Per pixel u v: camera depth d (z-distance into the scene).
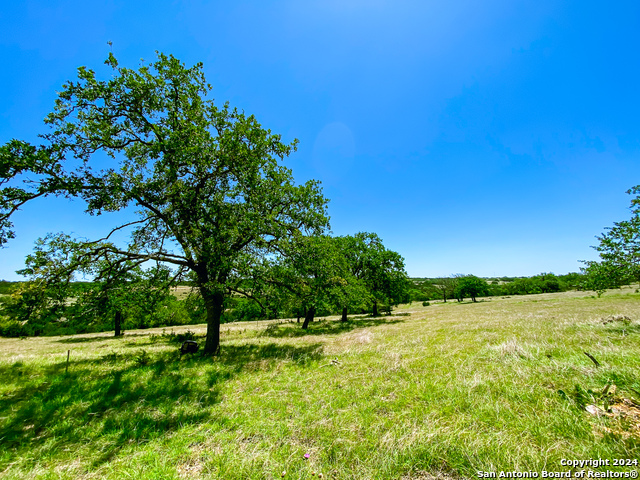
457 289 63.59
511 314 24.05
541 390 5.45
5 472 3.90
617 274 11.55
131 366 10.02
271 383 7.52
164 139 10.56
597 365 6.33
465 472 3.39
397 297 37.44
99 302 10.80
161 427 5.09
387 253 33.97
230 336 21.00
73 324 10.78
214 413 5.65
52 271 9.30
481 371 7.11
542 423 4.29
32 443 4.73
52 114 9.08
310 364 9.39
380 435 4.41
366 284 33.31
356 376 7.65
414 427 4.48
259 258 12.77
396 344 12.10
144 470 3.79
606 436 3.79
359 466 3.65
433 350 10.23
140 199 10.42
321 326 26.56
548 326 13.82
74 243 9.87
